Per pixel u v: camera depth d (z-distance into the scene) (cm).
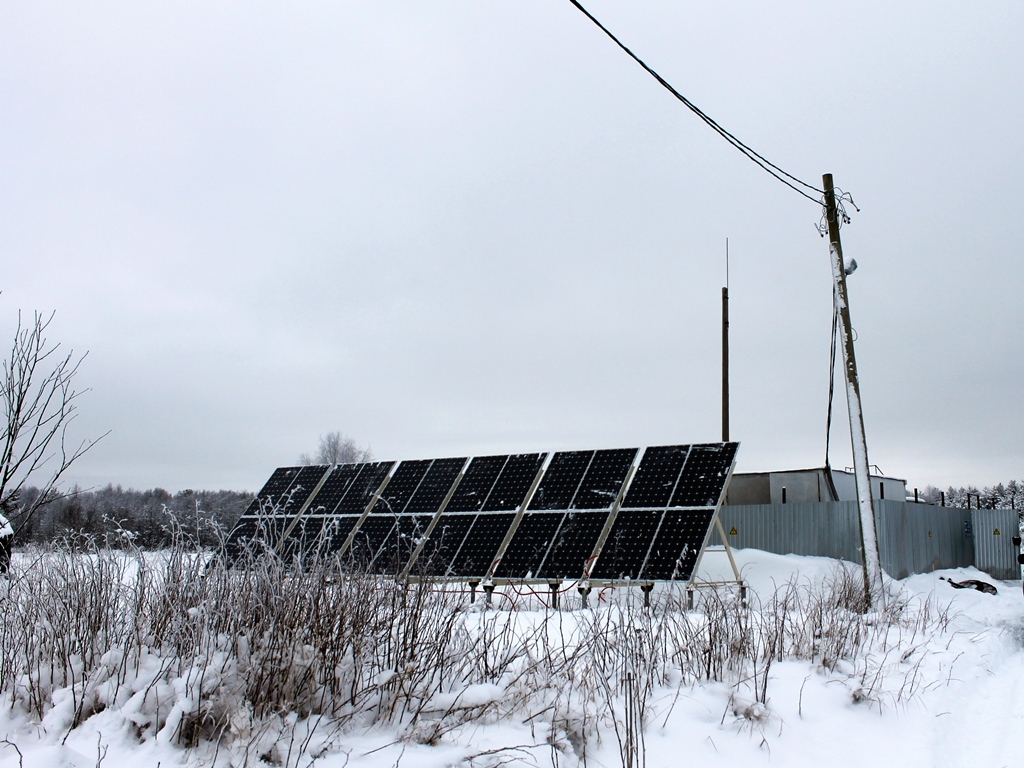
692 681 802
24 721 564
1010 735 757
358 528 1814
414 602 749
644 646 835
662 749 625
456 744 572
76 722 551
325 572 715
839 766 625
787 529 2322
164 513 789
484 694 632
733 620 961
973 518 3092
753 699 744
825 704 771
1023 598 2219
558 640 941
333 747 545
